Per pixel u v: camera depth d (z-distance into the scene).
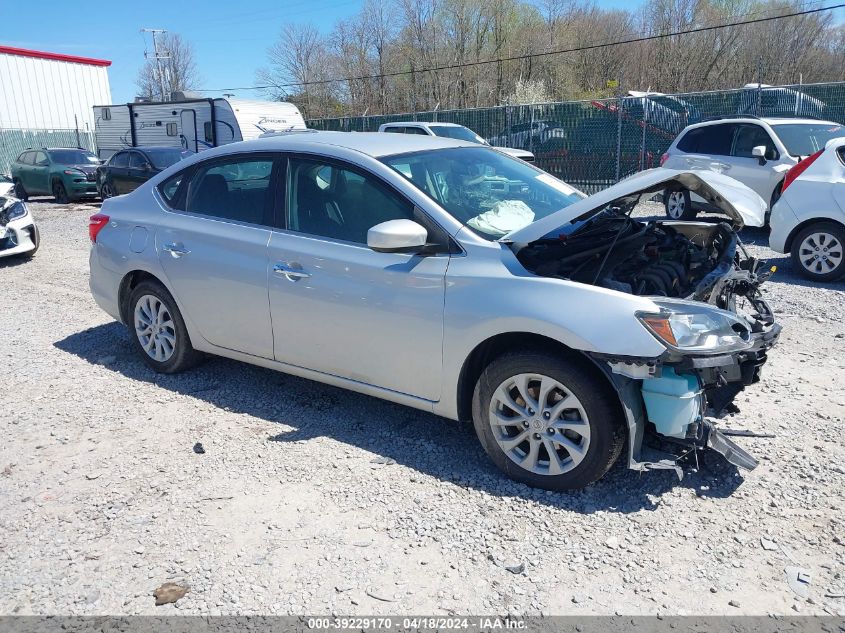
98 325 6.49
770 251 9.54
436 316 3.54
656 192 3.92
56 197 19.69
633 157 16.59
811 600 2.66
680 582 2.78
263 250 4.22
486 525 3.18
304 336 4.11
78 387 4.93
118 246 5.05
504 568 2.89
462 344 3.48
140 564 2.97
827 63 41.62
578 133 17.38
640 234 4.09
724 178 4.54
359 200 3.93
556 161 17.81
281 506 3.37
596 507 3.29
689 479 3.49
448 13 44.09
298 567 2.92
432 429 4.16
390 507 3.34
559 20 45.62
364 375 3.94
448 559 2.96
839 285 7.59
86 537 3.17
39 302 7.46
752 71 42.06
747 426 4.07
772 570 2.83
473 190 4.01
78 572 2.93
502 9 43.91
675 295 3.62
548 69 44.72
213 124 20.86
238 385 4.89
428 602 2.70
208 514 3.32
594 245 3.77
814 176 7.68
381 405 4.52
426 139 4.55
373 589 2.78
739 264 4.23
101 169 18.42
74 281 8.55
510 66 44.50
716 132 11.41
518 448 3.51
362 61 46.34
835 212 7.44
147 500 3.45
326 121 24.67
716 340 3.09
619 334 3.05
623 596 2.71
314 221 4.10
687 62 43.19
